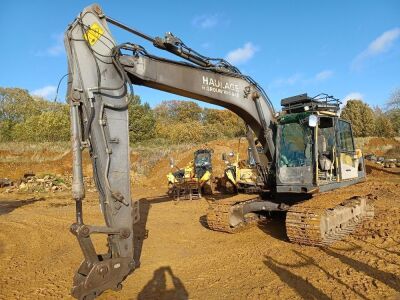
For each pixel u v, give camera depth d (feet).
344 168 28.84
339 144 27.76
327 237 22.39
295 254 21.11
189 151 85.30
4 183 67.21
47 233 30.35
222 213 27.14
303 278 17.11
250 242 24.63
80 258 22.86
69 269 20.58
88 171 74.23
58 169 82.53
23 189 62.75
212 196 51.65
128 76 18.34
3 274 19.85
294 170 25.91
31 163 83.10
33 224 34.32
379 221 27.96
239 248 23.22
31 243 27.14
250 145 27.53
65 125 120.78
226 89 23.49
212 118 178.40
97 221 35.76
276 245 23.35
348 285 15.84
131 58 18.11
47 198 55.36
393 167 87.15
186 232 29.07
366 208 28.94
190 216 36.55
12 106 156.76
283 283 16.67
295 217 22.36
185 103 201.98
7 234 30.30
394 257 19.17
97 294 14.34
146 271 19.42
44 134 118.21
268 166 28.07
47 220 36.40
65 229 31.94
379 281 16.02
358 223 26.89
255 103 25.54
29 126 122.83
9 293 17.03
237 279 17.66
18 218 37.81
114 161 16.33
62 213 40.86
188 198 50.52
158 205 45.03
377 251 20.43
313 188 24.86
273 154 27.12
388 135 149.18
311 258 20.13
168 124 173.06
